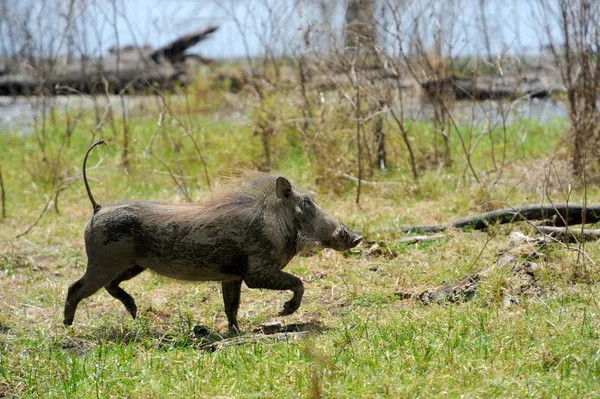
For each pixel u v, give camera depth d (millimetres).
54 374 19234
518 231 28078
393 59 40219
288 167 41562
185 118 53562
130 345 20391
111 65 73562
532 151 41875
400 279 25000
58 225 35281
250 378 17688
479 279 23672
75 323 23359
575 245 26141
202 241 21156
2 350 20984
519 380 16781
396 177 38469
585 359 17625
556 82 52562
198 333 22000
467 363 17578
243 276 21484
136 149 45844
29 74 79000
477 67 39438
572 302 21688
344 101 39719
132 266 22359
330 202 35438
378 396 16250
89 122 59344
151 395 17469
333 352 18766
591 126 34969
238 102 50281
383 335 19797
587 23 36094
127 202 22219
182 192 37094
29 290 27047
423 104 44531
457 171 38719
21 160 47719
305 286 25781
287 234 21516
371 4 40594
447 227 29516
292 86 44500
